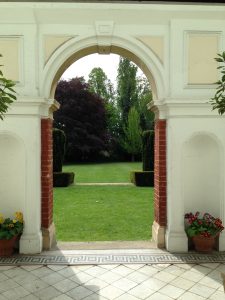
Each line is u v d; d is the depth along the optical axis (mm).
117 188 14641
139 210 9633
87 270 4758
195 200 5848
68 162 35188
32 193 5402
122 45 5527
